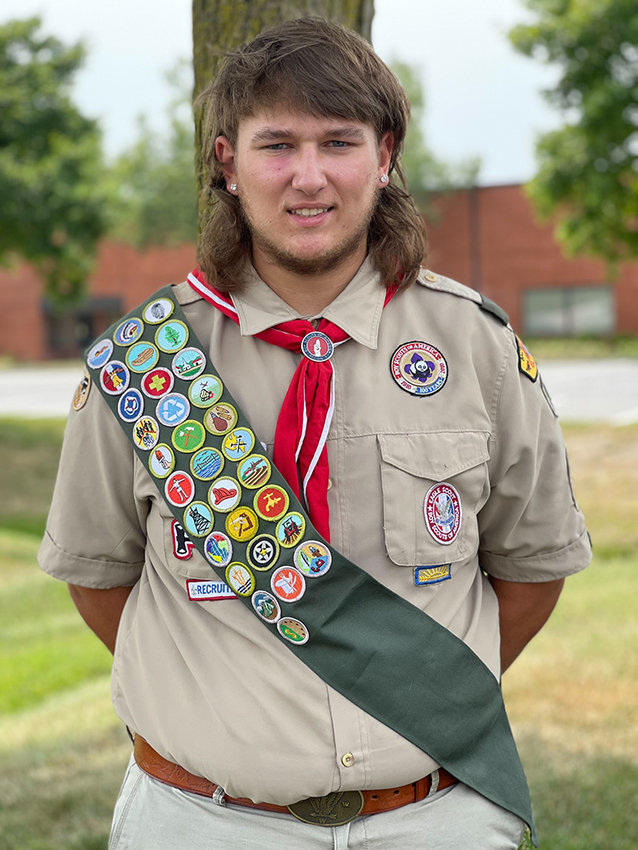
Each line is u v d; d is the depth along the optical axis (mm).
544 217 14836
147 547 1867
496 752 1803
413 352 1794
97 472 1857
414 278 1837
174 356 1792
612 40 12641
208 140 1877
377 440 1729
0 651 5875
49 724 4547
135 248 31844
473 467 1763
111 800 3588
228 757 1651
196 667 1716
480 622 1851
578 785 3482
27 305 33125
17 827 3398
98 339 1852
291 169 1679
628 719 4055
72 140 14500
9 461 13672
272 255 1744
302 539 1681
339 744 1633
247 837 1691
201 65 2682
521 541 1934
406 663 1680
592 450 11992
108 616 2012
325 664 1665
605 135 12938
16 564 8211
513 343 1862
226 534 1713
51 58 14234
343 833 1673
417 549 1716
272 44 1723
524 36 12938
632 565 7316
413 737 1670
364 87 1696
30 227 14469
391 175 1898
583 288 28172
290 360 1776
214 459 1735
